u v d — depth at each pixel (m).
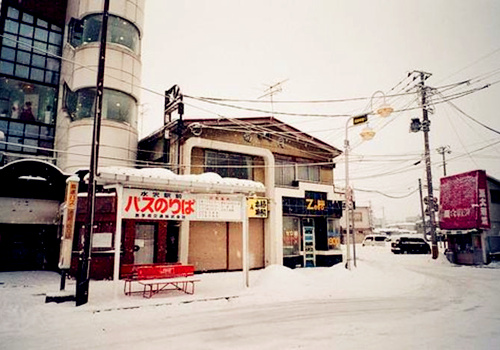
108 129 19.58
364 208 62.81
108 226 14.63
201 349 6.02
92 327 7.41
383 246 47.00
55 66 23.75
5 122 21.70
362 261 23.05
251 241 18.52
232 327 7.49
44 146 22.75
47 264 18.53
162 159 18.66
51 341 6.40
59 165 21.27
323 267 20.22
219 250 17.41
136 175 10.23
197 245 16.78
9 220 17.34
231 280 14.23
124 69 20.78
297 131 20.75
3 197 17.36
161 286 12.51
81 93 20.09
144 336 6.79
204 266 16.80
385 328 7.36
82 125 19.31
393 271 17.69
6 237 18.06
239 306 9.74
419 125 26.95
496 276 17.28
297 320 8.13
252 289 12.02
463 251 24.94
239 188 12.23
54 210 18.56
